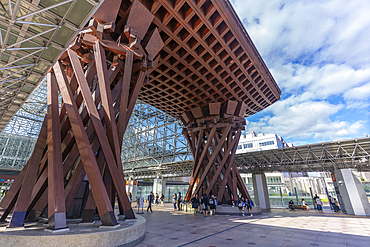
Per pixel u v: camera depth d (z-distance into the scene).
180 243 6.88
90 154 7.01
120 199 7.86
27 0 6.34
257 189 27.59
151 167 44.94
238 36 14.23
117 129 8.66
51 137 7.18
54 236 4.87
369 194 30.86
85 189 9.22
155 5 10.98
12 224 5.99
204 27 13.59
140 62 10.40
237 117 21.05
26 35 7.60
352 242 7.38
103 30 9.14
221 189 18.95
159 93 19.83
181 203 21.48
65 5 6.68
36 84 10.73
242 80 18.34
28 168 7.06
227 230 9.52
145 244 6.66
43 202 7.51
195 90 18.95
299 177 55.94
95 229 5.92
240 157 29.02
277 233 8.94
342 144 21.11
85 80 8.20
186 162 36.06
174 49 13.90
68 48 8.46
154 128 46.38
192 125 22.70
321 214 18.98
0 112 13.26
